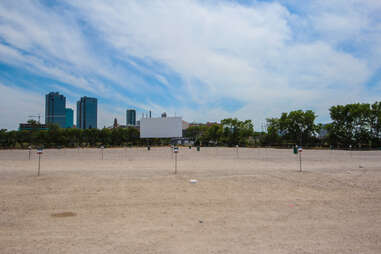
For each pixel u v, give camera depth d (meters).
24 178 13.75
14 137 74.81
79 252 4.64
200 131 102.69
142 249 4.77
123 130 86.31
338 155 33.84
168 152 45.47
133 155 36.66
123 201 8.79
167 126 74.88
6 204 8.37
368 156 31.44
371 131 57.88
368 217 6.95
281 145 72.31
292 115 69.75
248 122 80.50
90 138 81.38
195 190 10.64
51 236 5.50
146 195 9.71
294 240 5.26
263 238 5.37
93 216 7.05
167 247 4.87
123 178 13.65
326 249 4.79
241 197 9.41
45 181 12.76
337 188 11.09
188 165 21.17
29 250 4.75
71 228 6.04
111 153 42.66
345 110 60.31
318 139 68.62
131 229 5.95
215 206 8.13
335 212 7.45
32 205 8.25
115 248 4.82
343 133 60.38
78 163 23.55
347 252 4.67
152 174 15.30
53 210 7.67
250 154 37.69
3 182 12.56
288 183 12.23
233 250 4.73
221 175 14.80
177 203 8.52
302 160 25.89
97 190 10.62
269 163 22.81
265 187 11.28
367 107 57.41
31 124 96.88
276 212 7.44
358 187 11.34
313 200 8.95
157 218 6.86
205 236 5.48
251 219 6.76
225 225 6.25
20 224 6.35
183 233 5.68
